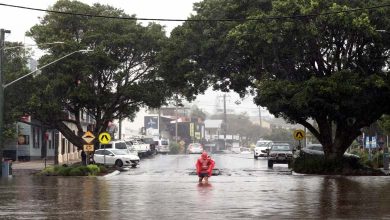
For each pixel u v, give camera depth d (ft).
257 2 124.67
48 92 155.63
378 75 111.86
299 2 110.52
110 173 121.80
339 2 112.47
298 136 145.07
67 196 65.51
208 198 62.59
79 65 160.25
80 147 171.63
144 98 172.65
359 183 86.02
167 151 286.25
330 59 117.19
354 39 112.78
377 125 193.47
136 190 73.67
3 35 114.52
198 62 141.28
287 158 147.33
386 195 66.08
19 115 154.71
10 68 155.63
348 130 121.29
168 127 446.60
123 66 175.32
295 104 108.06
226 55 131.54
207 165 88.79
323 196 64.75
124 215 48.08
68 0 171.32
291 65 121.90
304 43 114.01
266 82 112.98
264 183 86.22
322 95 107.04
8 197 64.64
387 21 110.63
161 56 148.15
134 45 171.32
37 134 205.36
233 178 99.40
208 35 134.21
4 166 116.47
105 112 175.94
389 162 142.92
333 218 46.09
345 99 107.34
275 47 114.83
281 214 48.55
